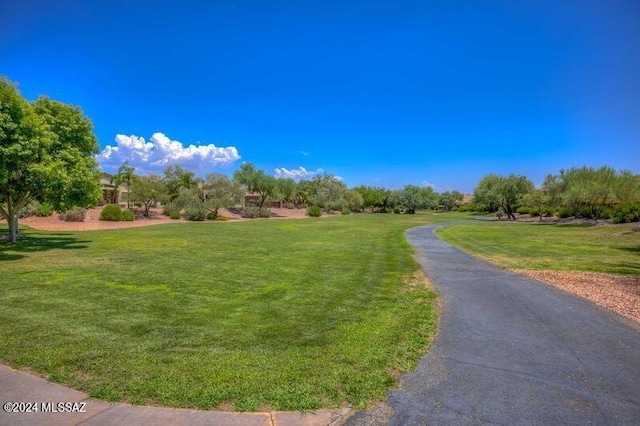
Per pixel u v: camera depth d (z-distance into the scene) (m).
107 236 20.73
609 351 4.84
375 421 3.18
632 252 16.41
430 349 4.84
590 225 36.75
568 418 3.27
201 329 5.49
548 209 52.03
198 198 43.84
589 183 40.44
